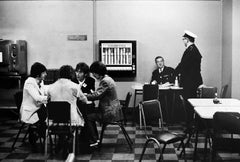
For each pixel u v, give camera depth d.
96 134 5.41
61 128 4.48
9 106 7.82
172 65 8.30
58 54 8.31
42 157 4.90
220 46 8.24
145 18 8.26
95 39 8.30
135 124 7.18
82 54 8.27
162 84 7.65
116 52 8.06
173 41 8.28
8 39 8.28
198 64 6.94
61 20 8.27
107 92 4.98
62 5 8.26
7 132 6.48
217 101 5.00
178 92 7.50
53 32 8.29
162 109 7.61
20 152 5.16
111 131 6.52
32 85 4.91
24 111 4.90
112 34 8.30
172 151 5.14
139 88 7.30
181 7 8.25
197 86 6.93
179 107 7.48
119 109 5.12
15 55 7.74
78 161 4.69
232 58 7.27
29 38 8.31
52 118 4.37
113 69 8.06
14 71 7.76
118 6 8.26
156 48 8.30
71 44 8.28
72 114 4.54
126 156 4.91
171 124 7.16
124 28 8.28
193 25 8.24
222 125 3.63
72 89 4.58
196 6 8.23
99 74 5.07
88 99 4.98
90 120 5.08
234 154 4.94
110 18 8.28
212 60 8.28
